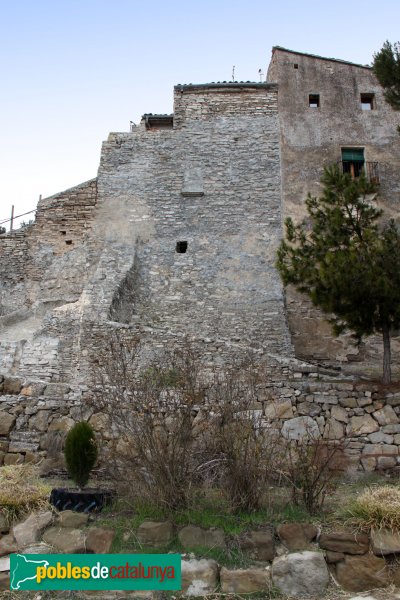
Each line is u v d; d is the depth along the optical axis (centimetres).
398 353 1418
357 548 466
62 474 664
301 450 583
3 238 1777
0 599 461
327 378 909
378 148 1681
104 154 1717
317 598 446
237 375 673
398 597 439
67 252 1711
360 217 1051
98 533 488
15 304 1697
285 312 1464
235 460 527
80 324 1280
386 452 707
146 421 529
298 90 1761
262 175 1659
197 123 1739
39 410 716
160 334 1145
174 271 1531
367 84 1769
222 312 1455
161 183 1666
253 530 487
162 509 508
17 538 499
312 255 1027
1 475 571
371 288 888
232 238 1577
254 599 450
